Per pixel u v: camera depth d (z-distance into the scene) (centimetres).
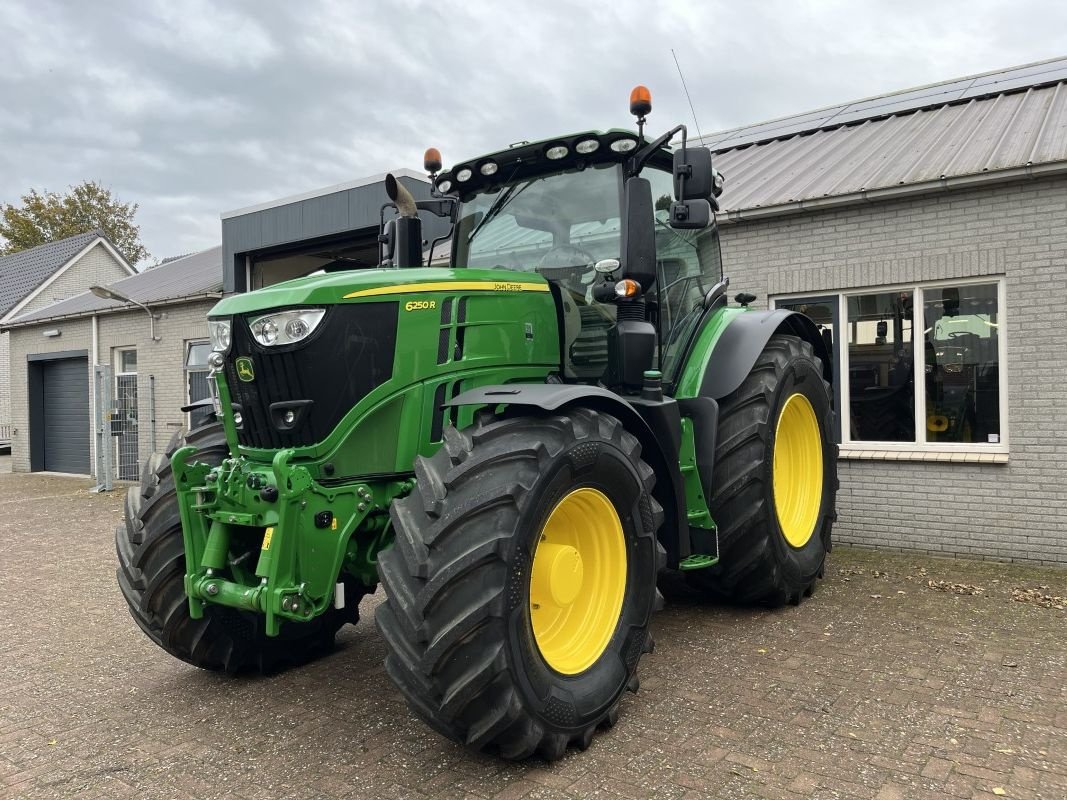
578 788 284
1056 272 588
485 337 369
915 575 579
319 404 327
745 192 770
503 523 286
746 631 456
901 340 667
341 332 329
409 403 345
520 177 448
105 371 1345
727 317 500
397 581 288
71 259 2697
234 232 1280
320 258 1366
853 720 334
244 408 344
